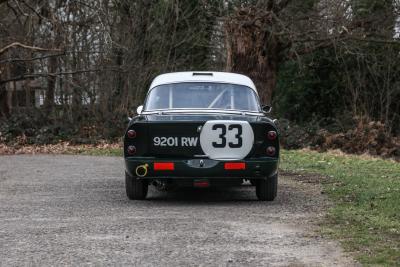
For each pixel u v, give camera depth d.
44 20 49.53
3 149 43.09
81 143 46.53
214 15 58.66
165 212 16.73
